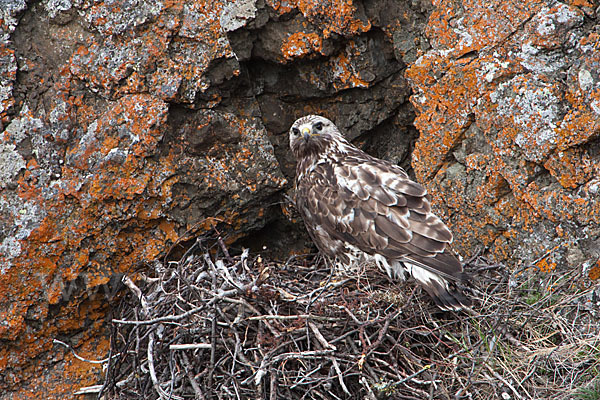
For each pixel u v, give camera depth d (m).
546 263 10.89
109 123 11.30
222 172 11.80
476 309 10.80
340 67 12.22
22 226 10.98
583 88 10.45
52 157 11.18
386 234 10.77
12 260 10.93
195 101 11.52
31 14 11.27
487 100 11.20
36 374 11.38
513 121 10.96
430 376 9.98
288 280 11.38
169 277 11.35
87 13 11.28
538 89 10.75
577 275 10.61
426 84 11.81
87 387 11.51
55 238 11.12
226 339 10.26
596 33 10.45
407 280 11.00
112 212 11.34
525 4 10.88
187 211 11.78
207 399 9.95
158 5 11.27
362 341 9.82
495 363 10.07
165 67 11.34
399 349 10.17
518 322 10.58
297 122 11.89
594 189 10.45
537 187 10.97
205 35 11.41
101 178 11.22
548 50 10.74
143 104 11.30
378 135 13.08
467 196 11.64
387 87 12.52
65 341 11.55
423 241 10.55
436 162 11.90
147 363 10.55
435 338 10.56
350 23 11.75
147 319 10.52
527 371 9.98
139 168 11.35
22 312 11.06
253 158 12.02
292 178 12.80
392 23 12.05
